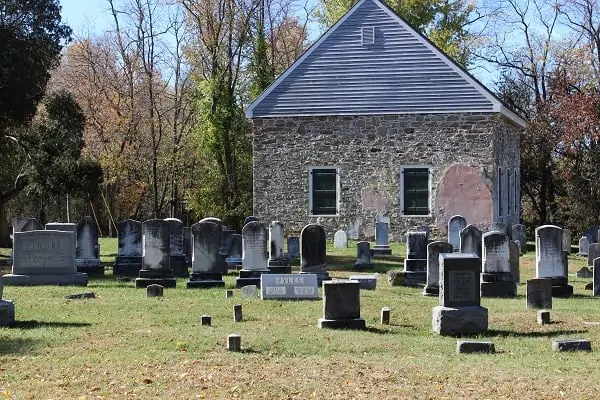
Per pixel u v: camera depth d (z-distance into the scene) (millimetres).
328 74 35938
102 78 53156
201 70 48875
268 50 55156
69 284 21531
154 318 15961
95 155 50438
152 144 51719
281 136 36281
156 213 49406
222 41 46188
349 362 12406
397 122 35375
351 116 35719
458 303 15164
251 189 48812
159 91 54094
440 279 15531
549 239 21031
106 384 10867
